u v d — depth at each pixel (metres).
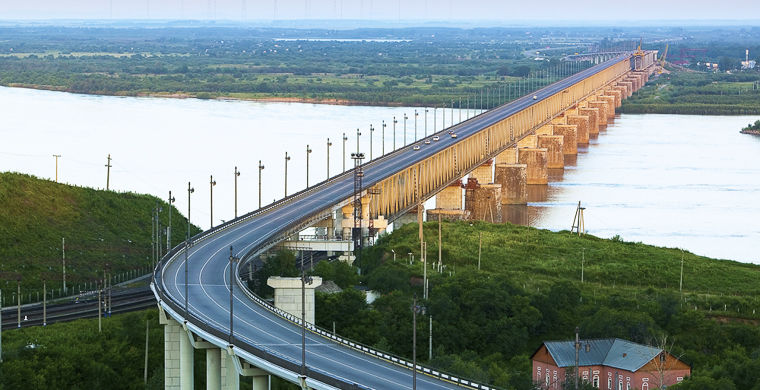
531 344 169.62
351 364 124.56
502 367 153.50
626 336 162.38
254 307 151.88
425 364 146.00
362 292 176.75
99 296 173.00
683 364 145.38
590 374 144.12
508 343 165.25
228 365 143.38
